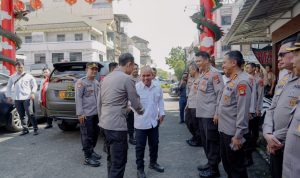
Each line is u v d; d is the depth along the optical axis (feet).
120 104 11.86
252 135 16.57
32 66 79.05
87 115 16.33
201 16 26.81
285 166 7.33
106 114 11.93
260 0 19.54
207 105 13.82
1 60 31.94
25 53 110.63
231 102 11.07
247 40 44.24
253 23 31.71
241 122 10.57
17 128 25.00
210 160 14.08
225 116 11.28
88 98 16.39
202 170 15.08
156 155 15.52
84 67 22.29
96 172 15.40
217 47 86.58
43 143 21.43
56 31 112.37
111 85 11.86
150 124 14.47
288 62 8.83
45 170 15.74
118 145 11.84
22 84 23.53
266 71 35.01
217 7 26.76
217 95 13.51
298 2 25.39
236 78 11.03
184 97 29.48
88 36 112.27
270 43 46.26
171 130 26.48
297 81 8.63
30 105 23.95
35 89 24.25
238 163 11.37
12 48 32.83
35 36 111.75
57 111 21.79
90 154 16.56
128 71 12.26
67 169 15.88
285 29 29.58
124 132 11.93
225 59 11.19
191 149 19.74
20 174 15.17
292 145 7.11
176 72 140.46
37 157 18.01
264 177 14.15
